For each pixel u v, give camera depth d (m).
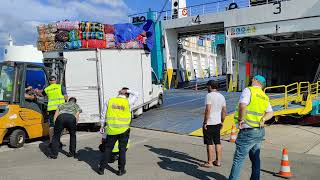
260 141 6.21
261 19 25.83
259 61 35.16
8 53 24.19
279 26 25.12
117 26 14.41
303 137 12.57
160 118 15.12
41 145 10.86
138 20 29.53
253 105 6.09
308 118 15.80
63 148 10.31
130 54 14.75
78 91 13.21
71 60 13.23
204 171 7.76
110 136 7.38
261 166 8.22
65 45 13.19
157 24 30.28
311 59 46.69
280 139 12.15
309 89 16.64
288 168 7.35
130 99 8.14
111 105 7.34
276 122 15.95
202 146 10.51
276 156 9.35
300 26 24.22
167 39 31.56
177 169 7.92
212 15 28.28
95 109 13.30
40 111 11.25
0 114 10.09
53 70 12.83
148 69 16.23
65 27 13.18
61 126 8.95
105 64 13.61
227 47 27.77
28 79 12.59
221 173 7.61
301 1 24.08
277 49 37.47
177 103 19.42
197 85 33.31
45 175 7.44
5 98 10.64
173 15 31.42
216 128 7.95
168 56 31.59
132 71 14.88
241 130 6.15
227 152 9.75
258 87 6.26
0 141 10.05
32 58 23.94
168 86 31.38
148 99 16.25
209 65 42.53
